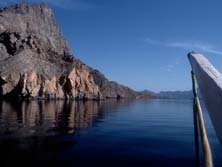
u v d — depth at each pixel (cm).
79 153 1329
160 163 1162
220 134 171
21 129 2088
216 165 1093
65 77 9288
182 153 1346
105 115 3734
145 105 7669
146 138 1789
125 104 7656
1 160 1177
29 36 10019
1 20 10925
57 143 1559
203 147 229
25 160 1184
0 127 2161
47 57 10056
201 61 249
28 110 4109
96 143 1586
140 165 1132
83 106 5819
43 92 8319
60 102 7238
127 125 2545
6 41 9344
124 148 1459
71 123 2609
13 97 7694
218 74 217
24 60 8456
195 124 286
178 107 7119
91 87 10094
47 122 2622
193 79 295
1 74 7669
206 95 206
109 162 1174
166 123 2786
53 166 1103
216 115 181
